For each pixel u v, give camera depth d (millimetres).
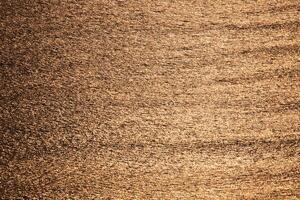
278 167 4688
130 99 5410
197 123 5133
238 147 4875
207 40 6113
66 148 4895
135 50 6008
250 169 4672
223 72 5695
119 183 4566
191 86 5539
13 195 4461
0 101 5375
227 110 5254
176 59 5871
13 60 5887
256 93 5438
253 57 5871
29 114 5238
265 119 5148
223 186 4520
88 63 5852
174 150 4863
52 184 4566
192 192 4469
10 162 4754
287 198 4395
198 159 4770
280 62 5809
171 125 5117
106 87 5551
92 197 4445
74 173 4668
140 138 4988
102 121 5168
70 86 5570
